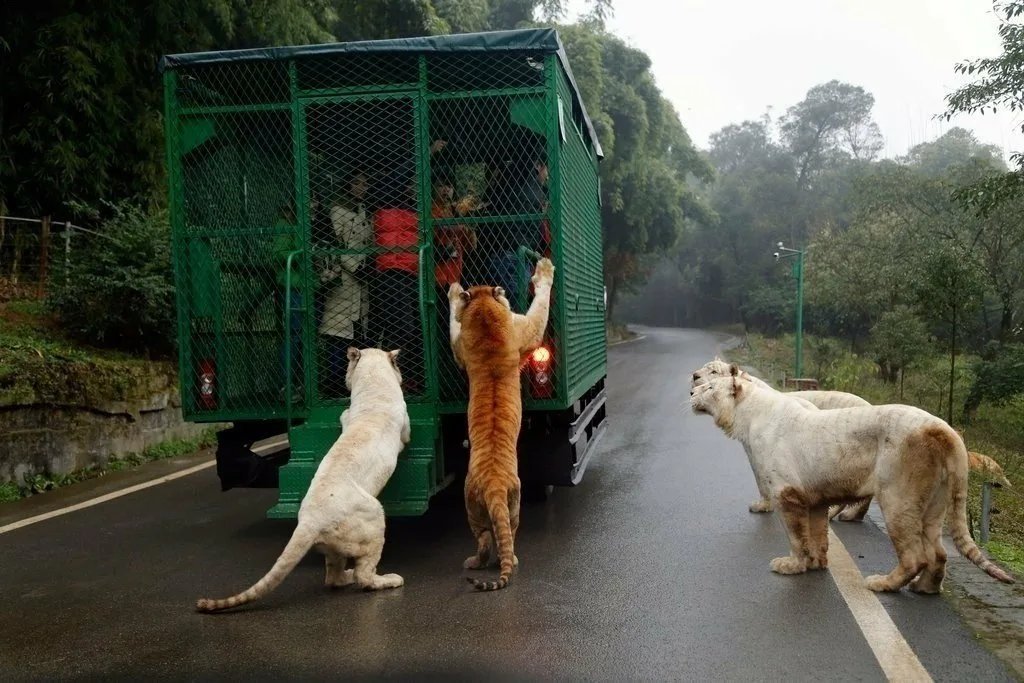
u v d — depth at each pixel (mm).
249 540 6762
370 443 5477
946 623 4695
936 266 14656
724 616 4844
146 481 9266
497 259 6480
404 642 4512
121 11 13211
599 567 5824
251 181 6586
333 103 6387
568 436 6797
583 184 8273
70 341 11500
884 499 5180
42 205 13875
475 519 5633
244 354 6664
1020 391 14820
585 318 8062
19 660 4367
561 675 4062
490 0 32344
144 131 13922
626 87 36188
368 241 6477
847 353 26656
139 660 4344
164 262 11789
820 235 34656
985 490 6539
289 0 15531
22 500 8359
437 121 6379
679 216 45906
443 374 6480
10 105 13031
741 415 6059
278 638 4609
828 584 5418
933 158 51500
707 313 81688
